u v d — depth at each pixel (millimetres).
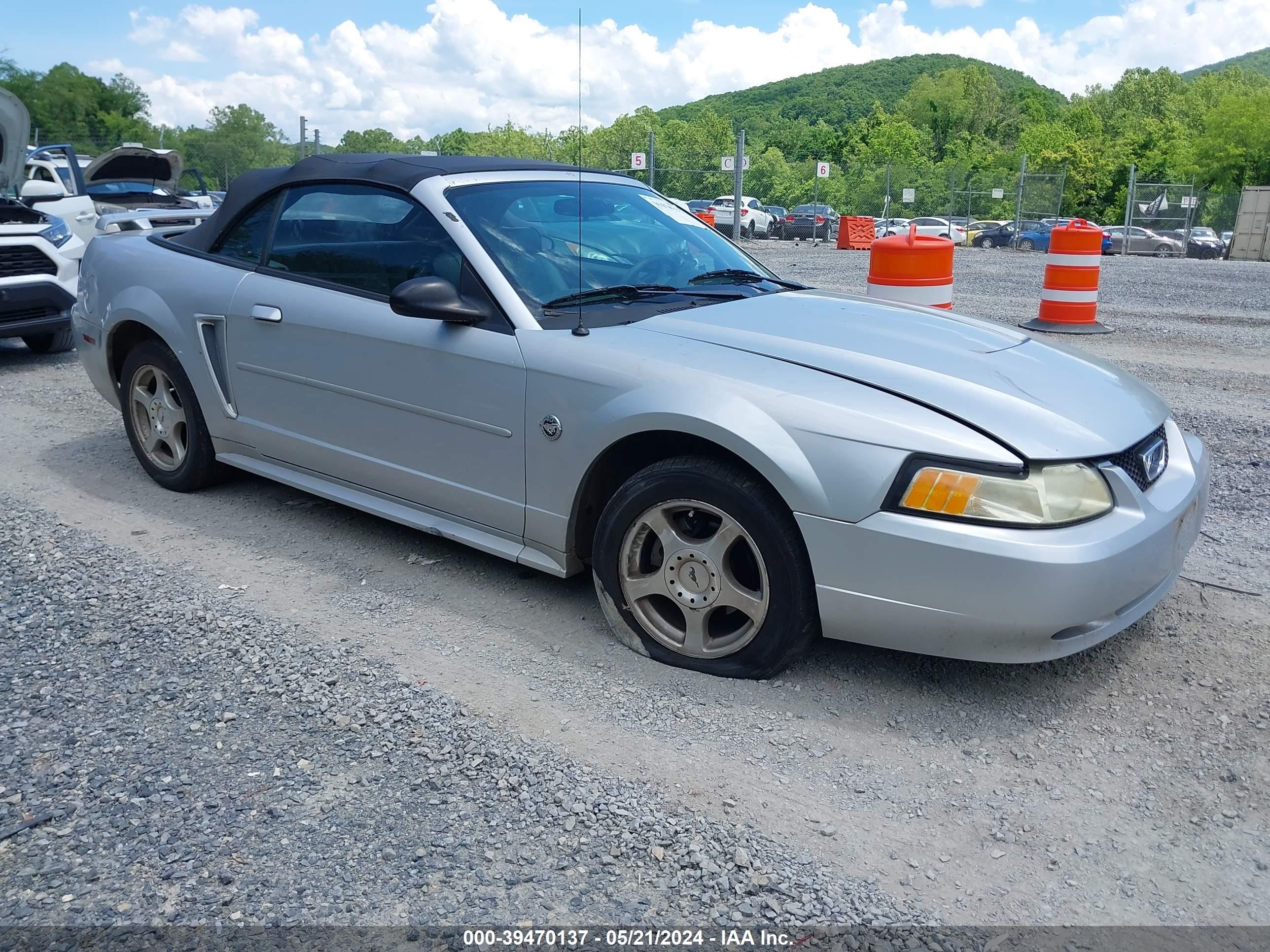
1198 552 3967
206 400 4262
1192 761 2564
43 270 7672
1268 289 14992
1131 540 2605
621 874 2137
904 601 2607
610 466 3105
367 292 3637
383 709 2773
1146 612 2865
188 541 4027
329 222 3834
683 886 2100
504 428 3219
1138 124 102750
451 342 3311
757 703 2836
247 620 3309
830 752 2605
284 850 2193
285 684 2900
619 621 3129
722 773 2506
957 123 116875
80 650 3102
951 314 3777
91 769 2482
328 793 2398
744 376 2840
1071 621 2537
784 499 2676
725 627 3051
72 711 2756
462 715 2744
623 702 2838
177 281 4293
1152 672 3010
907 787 2463
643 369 2936
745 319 3279
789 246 29672
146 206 16281
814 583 2729
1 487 4711
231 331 4055
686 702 2838
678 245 3943
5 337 7637
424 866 2150
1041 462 2557
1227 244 30984
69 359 8195
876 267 6742
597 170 4242
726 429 2715
